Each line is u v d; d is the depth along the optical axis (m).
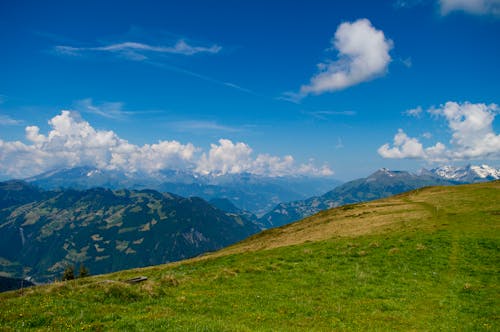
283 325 20.88
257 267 37.94
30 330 18.23
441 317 22.92
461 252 39.31
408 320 22.33
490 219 53.69
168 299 26.23
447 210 66.31
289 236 73.44
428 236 46.78
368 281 31.88
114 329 18.36
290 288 30.31
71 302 23.14
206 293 28.58
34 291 27.17
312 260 40.50
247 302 25.95
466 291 28.34
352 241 49.97
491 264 35.12
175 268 56.69
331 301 26.38
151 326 18.95
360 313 23.66
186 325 18.98
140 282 32.62
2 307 21.98
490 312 23.42
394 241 45.97
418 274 33.59
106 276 57.66
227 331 18.25
